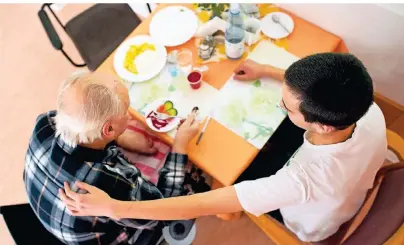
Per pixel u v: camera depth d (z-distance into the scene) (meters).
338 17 1.66
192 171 1.75
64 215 1.34
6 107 2.60
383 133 1.14
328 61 0.94
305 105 0.98
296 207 1.30
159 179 1.50
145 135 1.68
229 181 1.42
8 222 1.47
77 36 2.15
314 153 1.12
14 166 2.42
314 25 1.74
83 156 1.28
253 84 1.59
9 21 2.91
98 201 1.25
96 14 2.20
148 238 1.59
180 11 1.81
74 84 1.24
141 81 1.65
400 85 1.81
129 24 2.18
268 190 1.14
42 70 2.70
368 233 1.20
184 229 1.68
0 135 2.52
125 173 1.35
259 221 1.50
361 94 0.93
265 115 1.52
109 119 1.26
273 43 1.68
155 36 1.76
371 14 1.57
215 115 1.54
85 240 1.40
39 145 1.37
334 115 0.96
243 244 2.06
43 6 2.07
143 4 2.33
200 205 1.22
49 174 1.32
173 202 1.25
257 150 1.46
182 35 1.74
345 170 1.10
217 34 1.72
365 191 1.26
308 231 1.40
